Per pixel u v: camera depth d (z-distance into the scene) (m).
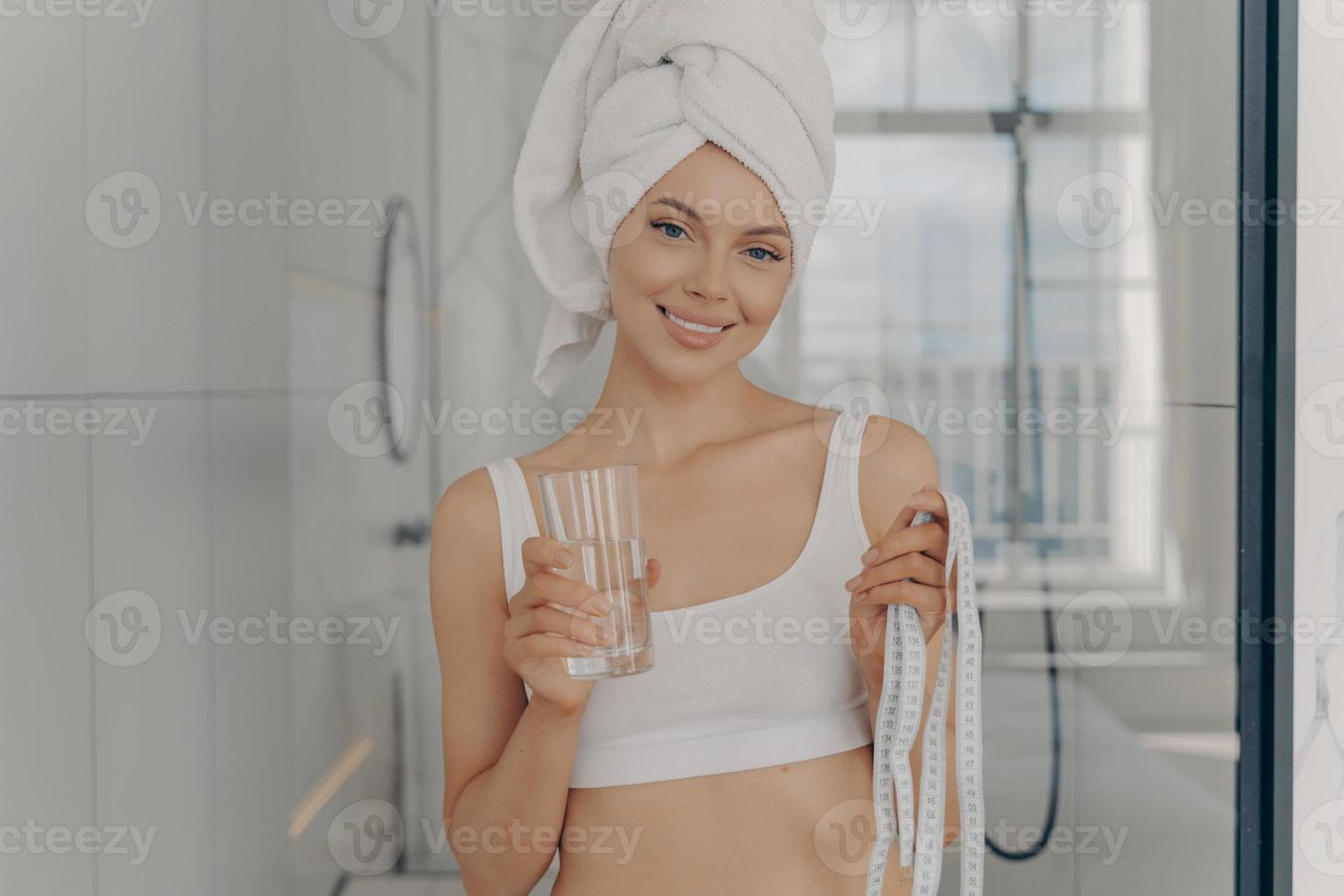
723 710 0.71
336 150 0.96
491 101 0.98
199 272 0.91
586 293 0.77
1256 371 0.90
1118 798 0.97
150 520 0.87
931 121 0.98
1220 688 0.93
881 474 0.76
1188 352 0.95
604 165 0.70
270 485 0.94
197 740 0.90
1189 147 0.94
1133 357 0.97
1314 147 0.88
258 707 0.93
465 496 0.76
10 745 0.76
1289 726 0.90
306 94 0.95
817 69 0.69
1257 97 0.90
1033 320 0.99
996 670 0.99
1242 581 0.91
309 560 0.96
